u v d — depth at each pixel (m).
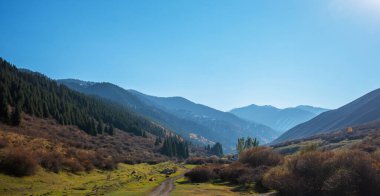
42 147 86.38
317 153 62.53
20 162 64.12
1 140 76.69
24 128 111.00
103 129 178.12
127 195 54.97
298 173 61.81
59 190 58.66
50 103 162.12
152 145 193.62
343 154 59.34
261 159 89.12
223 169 84.94
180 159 178.88
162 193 59.31
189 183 75.94
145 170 105.38
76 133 143.62
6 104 113.25
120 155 127.75
